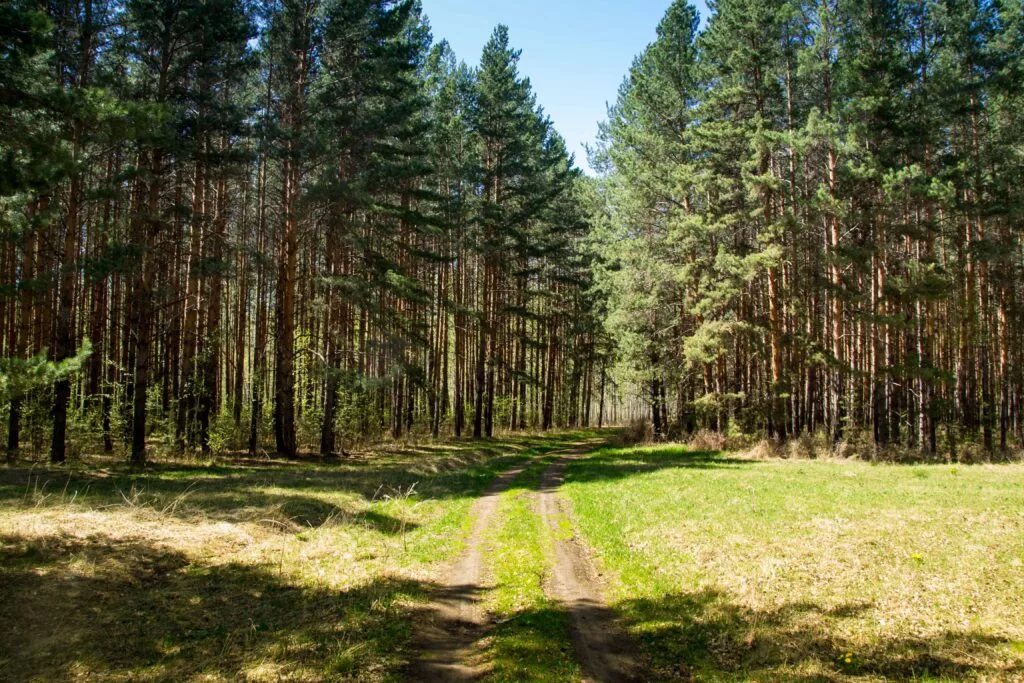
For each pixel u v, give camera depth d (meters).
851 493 15.84
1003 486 16.81
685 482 18.73
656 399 34.56
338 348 26.72
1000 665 7.07
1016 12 26.05
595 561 11.64
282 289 24.50
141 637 7.79
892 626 8.10
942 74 24.61
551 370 50.59
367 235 26.58
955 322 30.22
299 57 23.59
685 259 31.50
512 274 37.81
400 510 15.32
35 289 15.80
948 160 25.14
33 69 11.48
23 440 21.75
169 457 21.75
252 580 9.99
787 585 9.49
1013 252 27.38
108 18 19.22
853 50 25.30
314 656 7.38
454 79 39.62
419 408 39.06
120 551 10.16
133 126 10.62
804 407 34.22
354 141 23.75
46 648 7.23
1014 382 33.12
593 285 44.59
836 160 25.03
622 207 33.56
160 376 27.73
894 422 30.84
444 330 39.41
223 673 6.91
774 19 26.28
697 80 31.36
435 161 34.91
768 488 16.95
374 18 24.16
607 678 6.93
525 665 7.06
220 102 21.58
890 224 24.77
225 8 20.00
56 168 9.64
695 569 10.54
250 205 30.06
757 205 28.88
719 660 7.43
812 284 27.42
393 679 6.79
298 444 27.56
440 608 9.14
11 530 10.22
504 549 12.11
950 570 9.81
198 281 25.81
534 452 32.75
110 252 17.39
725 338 27.66
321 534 12.70
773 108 28.45
